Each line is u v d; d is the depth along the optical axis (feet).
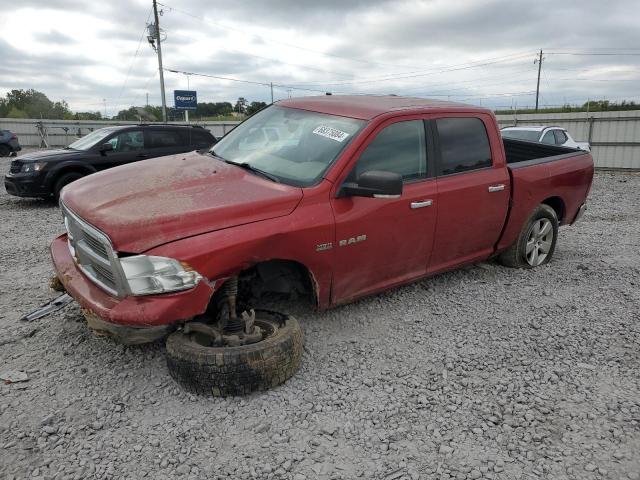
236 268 10.99
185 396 10.97
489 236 17.52
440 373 12.37
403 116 14.48
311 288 13.14
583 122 78.02
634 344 14.15
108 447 9.48
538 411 10.93
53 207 35.73
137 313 10.12
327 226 12.31
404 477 8.93
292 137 14.33
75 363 12.25
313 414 10.57
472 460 9.40
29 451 9.30
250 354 10.62
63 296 14.79
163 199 11.22
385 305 16.16
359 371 12.30
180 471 8.91
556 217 20.57
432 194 14.83
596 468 9.29
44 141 112.78
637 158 74.49
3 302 16.10
